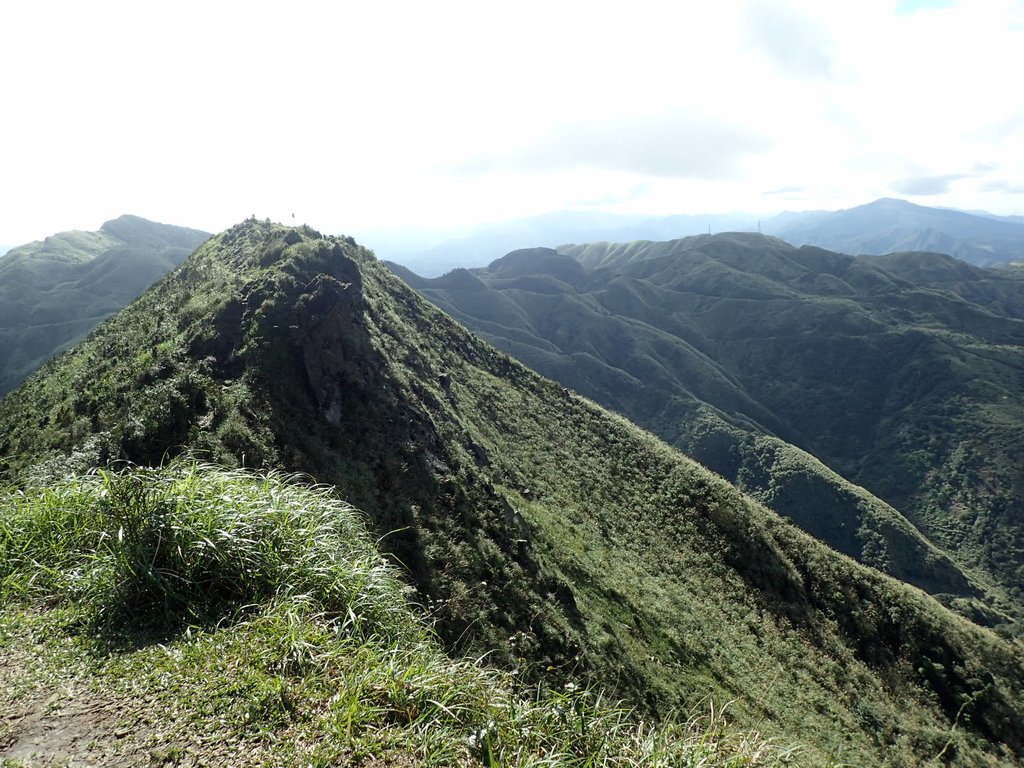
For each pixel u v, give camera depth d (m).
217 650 4.69
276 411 20.31
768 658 27.88
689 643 24.36
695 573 32.91
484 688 4.80
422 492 20.89
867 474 163.38
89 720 3.96
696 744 4.45
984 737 31.59
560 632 17.95
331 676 4.50
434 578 16.58
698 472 45.41
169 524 5.66
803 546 41.56
